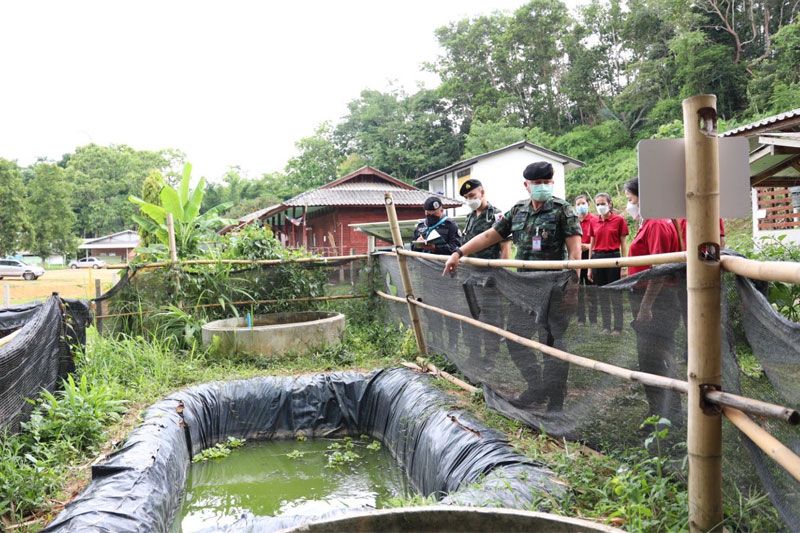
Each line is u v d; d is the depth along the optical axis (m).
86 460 4.21
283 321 8.59
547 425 3.96
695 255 2.25
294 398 6.41
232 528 2.95
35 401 4.62
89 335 7.22
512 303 4.31
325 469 5.52
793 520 2.07
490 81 52.78
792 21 33.28
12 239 38.44
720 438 2.28
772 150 8.00
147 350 6.86
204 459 5.66
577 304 3.54
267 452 5.98
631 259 2.90
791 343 1.93
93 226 65.62
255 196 65.50
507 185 28.36
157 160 71.75
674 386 2.60
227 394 6.27
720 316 2.26
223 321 7.93
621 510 2.65
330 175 58.16
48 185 45.56
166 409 5.47
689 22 36.69
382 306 8.39
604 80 48.03
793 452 2.01
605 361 3.34
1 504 3.33
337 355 7.16
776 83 30.47
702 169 2.21
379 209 22.95
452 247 6.50
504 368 4.48
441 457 4.29
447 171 30.03
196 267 8.23
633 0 45.72
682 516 2.55
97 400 4.96
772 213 12.25
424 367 6.21
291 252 9.50
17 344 4.33
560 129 48.28
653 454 3.04
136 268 7.91
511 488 3.06
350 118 63.34
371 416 6.34
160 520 3.68
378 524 2.12
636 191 5.04
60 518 3.22
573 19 50.34
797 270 1.75
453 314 5.36
